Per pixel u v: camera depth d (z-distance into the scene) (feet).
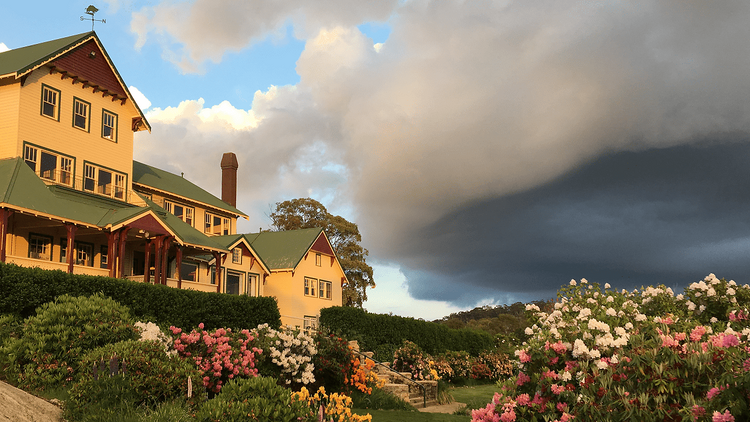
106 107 101.76
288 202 201.05
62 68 92.17
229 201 155.53
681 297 38.75
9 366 39.34
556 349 25.21
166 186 126.00
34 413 32.48
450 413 59.77
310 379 54.24
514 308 287.28
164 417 33.30
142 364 37.45
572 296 40.40
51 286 55.93
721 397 18.57
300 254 142.41
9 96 86.12
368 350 99.76
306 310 143.74
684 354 21.44
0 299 51.55
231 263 124.06
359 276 196.13
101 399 34.30
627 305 35.45
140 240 99.71
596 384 22.97
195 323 71.05
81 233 88.28
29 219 82.74
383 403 59.77
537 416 24.73
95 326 42.70
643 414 20.52
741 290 36.50
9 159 83.92
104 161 100.01
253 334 53.36
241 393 33.22
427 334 118.73
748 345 21.13
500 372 112.47
